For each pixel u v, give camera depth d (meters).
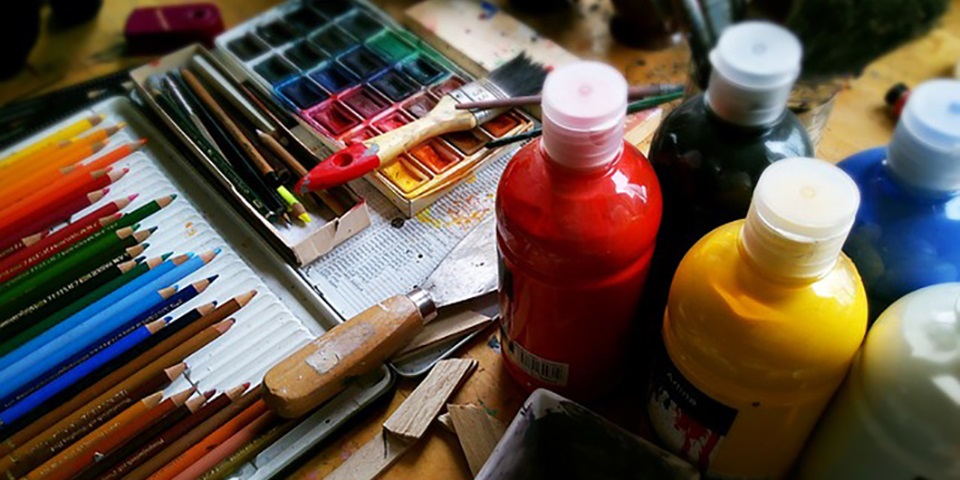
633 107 0.62
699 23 0.54
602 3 0.77
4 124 0.70
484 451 0.49
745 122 0.40
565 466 0.47
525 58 0.68
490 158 0.63
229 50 0.72
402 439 0.50
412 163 0.62
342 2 0.76
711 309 0.38
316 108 0.66
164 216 0.62
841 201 0.35
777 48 0.39
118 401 0.51
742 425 0.41
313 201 0.60
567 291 0.42
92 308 0.55
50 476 0.48
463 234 0.60
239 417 0.50
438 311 0.54
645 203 0.40
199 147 0.64
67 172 0.63
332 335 0.50
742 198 0.42
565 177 0.39
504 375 0.53
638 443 0.43
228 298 0.57
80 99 0.71
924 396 0.35
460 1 0.75
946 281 0.40
